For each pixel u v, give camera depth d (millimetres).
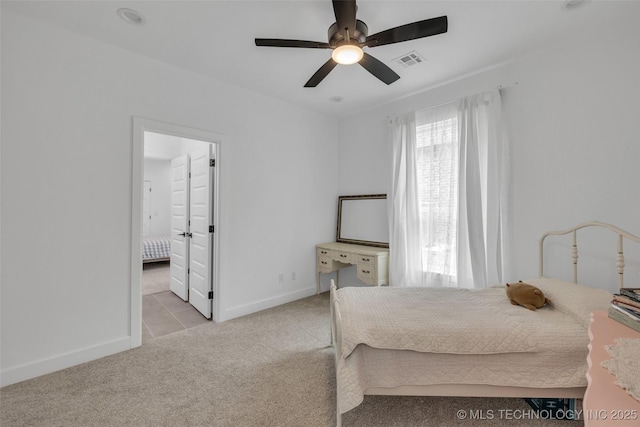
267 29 2137
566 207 2314
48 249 2107
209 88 2941
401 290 2264
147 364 2248
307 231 3943
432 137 3137
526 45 2344
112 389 1938
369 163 3887
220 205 3072
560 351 1472
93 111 2281
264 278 3492
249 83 3088
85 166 2252
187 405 1793
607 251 2125
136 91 2486
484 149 2746
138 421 1655
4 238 1951
